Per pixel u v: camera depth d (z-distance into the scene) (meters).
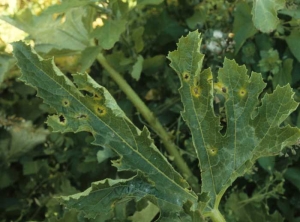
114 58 0.99
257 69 0.93
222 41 0.96
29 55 0.62
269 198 0.93
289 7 0.89
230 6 0.98
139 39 0.98
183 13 1.03
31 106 1.07
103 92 0.63
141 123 1.00
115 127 0.64
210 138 0.64
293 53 0.90
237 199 0.89
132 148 0.64
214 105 0.93
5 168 1.04
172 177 0.64
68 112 0.63
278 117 0.60
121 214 0.81
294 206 0.92
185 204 0.62
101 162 0.99
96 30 0.92
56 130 0.62
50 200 0.96
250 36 0.91
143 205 0.82
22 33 1.05
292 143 0.61
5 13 1.07
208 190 0.64
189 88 0.63
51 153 1.03
